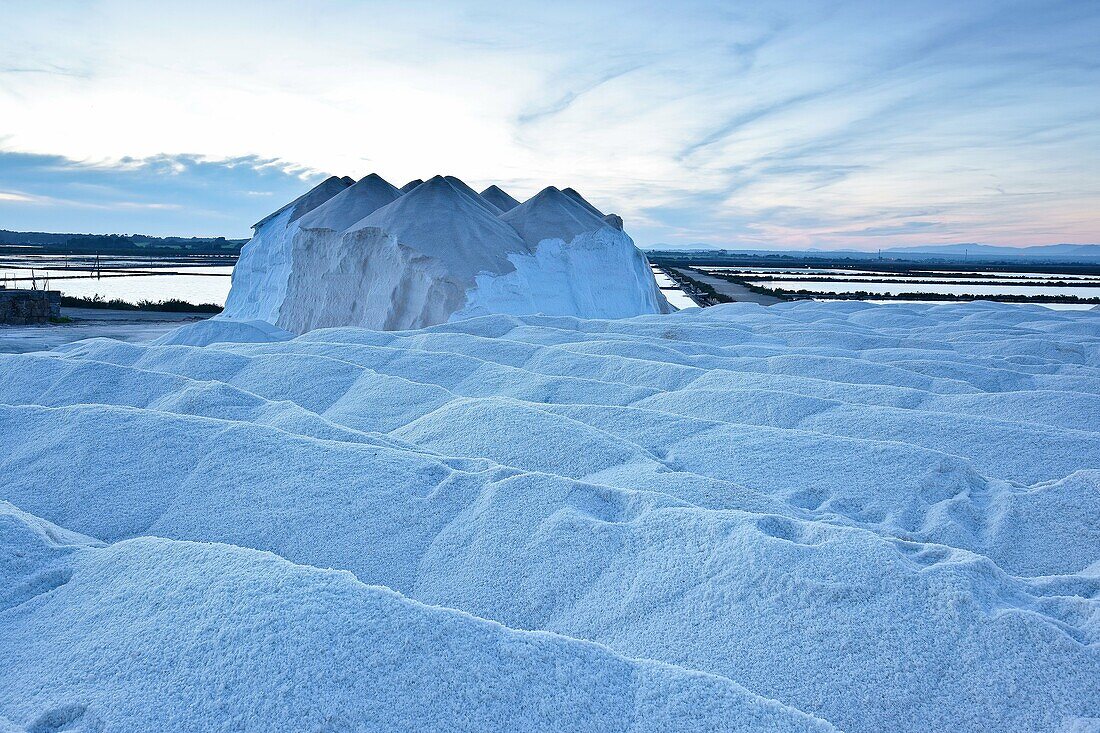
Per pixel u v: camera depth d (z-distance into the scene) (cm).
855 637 272
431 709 193
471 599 324
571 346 1011
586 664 216
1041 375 876
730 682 214
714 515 351
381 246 1870
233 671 202
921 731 240
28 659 226
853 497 463
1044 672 248
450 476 414
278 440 461
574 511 369
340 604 223
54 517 393
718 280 5659
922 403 714
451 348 986
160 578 253
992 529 416
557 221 2080
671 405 718
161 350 902
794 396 688
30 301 2209
